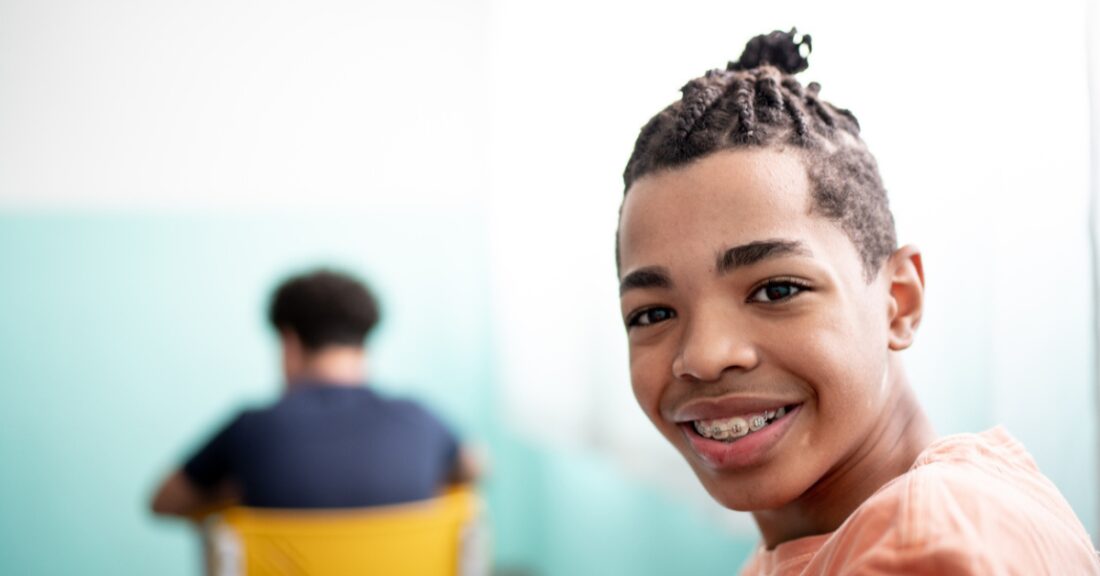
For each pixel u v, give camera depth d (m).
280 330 1.81
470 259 3.05
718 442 0.58
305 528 1.48
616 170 1.81
